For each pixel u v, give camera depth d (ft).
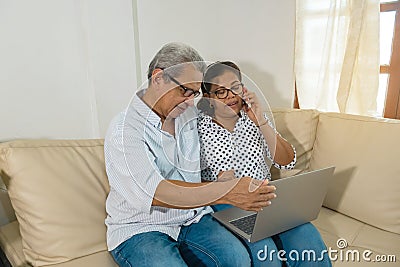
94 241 3.80
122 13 5.29
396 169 4.41
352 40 5.80
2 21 4.47
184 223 3.79
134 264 3.21
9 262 3.92
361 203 4.67
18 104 4.80
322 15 6.42
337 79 6.35
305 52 6.79
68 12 4.94
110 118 5.57
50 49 4.90
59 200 3.66
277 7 6.67
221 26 6.34
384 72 6.20
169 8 5.73
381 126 4.70
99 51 5.24
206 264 3.48
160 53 3.42
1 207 4.66
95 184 4.00
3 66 4.59
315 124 5.59
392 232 4.44
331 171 3.71
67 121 5.26
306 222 3.93
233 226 3.72
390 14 5.94
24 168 3.57
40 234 3.56
